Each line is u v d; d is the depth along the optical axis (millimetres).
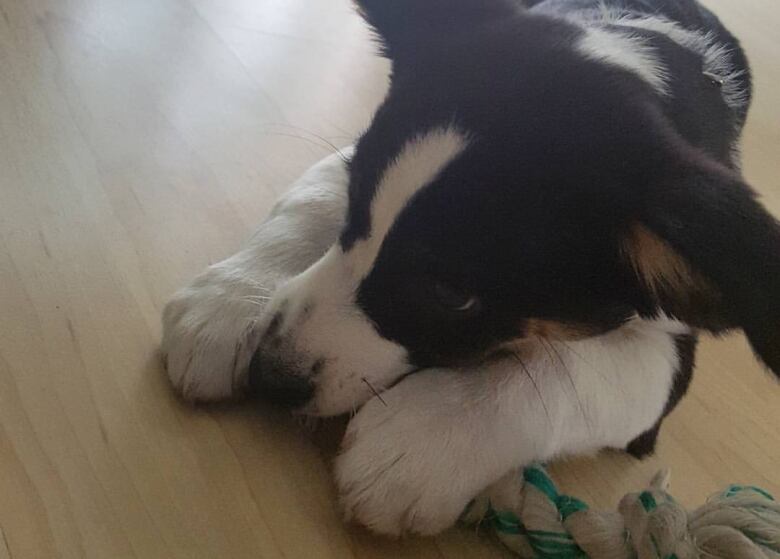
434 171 323
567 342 363
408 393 348
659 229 298
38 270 399
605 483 387
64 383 359
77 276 401
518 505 338
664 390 386
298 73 581
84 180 452
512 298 333
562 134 323
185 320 364
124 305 394
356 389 349
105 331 381
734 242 277
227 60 575
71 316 384
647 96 346
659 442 414
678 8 462
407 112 338
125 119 501
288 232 404
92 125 490
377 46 399
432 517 332
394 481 329
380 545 336
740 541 303
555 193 322
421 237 324
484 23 374
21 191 435
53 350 369
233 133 514
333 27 637
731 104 436
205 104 530
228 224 449
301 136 523
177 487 334
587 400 364
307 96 560
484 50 348
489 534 352
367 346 345
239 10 628
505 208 321
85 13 578
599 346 372
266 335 354
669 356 388
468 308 336
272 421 365
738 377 458
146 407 358
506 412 347
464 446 338
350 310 345
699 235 285
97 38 559
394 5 387
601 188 317
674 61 386
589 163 319
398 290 334
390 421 339
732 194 294
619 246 322
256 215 459
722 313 295
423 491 330
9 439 335
